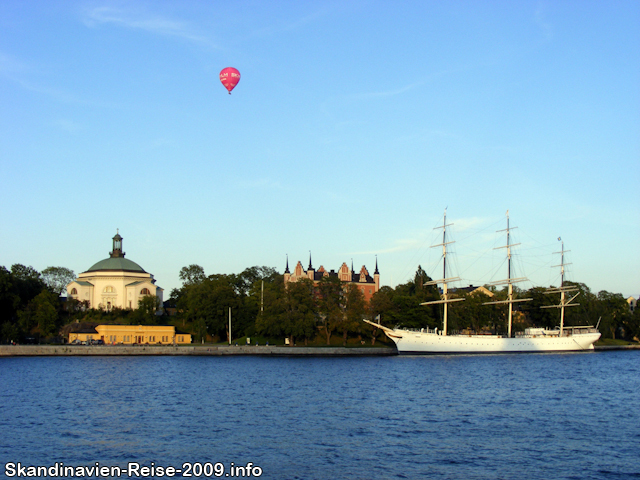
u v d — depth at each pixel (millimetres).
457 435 58594
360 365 130250
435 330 170250
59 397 79938
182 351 152875
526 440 56812
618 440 57219
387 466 48312
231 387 90500
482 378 106312
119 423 63281
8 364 125500
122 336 174500
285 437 57312
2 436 57469
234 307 180125
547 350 179625
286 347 158000
